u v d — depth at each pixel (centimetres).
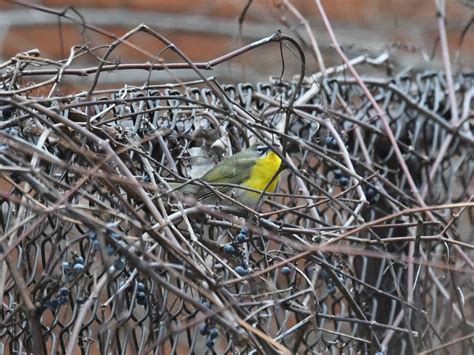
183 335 1191
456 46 1866
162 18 2033
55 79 897
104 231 724
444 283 1105
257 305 841
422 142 1264
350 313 1004
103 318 867
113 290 898
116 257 826
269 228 893
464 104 1286
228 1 1928
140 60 2014
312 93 1188
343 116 1135
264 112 1138
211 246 894
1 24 1948
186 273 767
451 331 1059
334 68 1317
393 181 1216
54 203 730
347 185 1095
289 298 813
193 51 2066
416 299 929
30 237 878
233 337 796
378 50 1458
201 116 1061
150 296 890
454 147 1244
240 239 885
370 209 1137
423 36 1928
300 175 903
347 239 920
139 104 1073
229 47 1939
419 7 1970
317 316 891
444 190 1215
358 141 1165
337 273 959
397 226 920
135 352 877
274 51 1933
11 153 816
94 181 807
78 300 841
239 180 1074
